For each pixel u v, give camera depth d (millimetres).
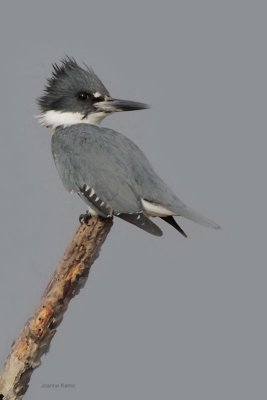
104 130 8898
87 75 9406
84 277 7629
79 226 7793
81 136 8688
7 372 7711
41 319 7562
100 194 8078
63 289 7527
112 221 7969
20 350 7656
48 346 7773
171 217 8414
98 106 9367
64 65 9570
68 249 7633
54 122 9469
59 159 8703
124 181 8133
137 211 7938
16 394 7766
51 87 9570
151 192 8133
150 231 7738
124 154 8391
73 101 9398
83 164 8391
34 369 7797
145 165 8391
